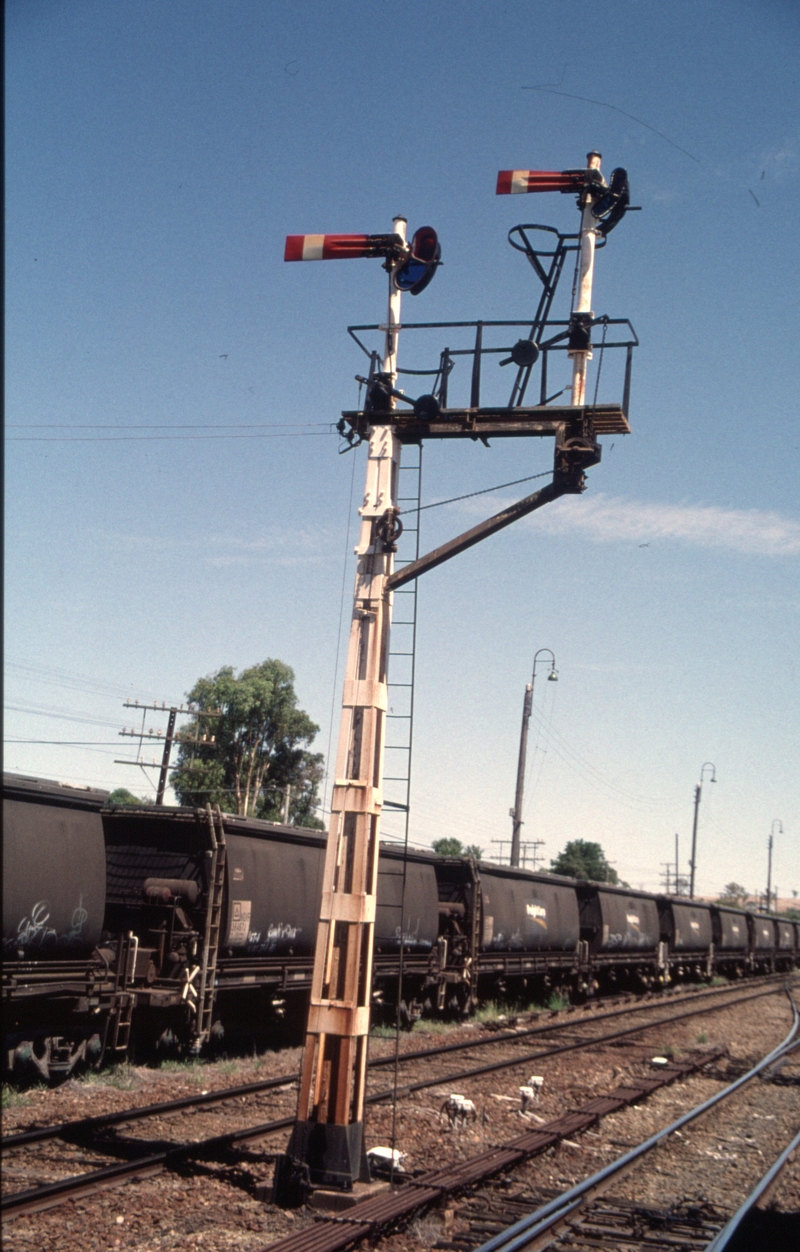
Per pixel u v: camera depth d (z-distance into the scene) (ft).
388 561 29.19
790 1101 46.98
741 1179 31.76
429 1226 24.67
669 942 126.93
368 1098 39.45
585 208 28.99
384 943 62.03
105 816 50.85
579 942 98.53
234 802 189.37
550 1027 71.15
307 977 55.67
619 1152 34.27
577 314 28.66
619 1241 24.68
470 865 75.87
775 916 198.59
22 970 38.50
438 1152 32.48
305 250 30.07
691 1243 24.70
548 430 28.53
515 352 28.60
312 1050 26.81
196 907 47.93
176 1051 48.06
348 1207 25.04
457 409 29.12
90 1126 32.04
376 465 29.60
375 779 28.32
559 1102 43.04
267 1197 25.88
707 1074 54.39
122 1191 25.67
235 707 190.49
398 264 30.17
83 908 41.01
